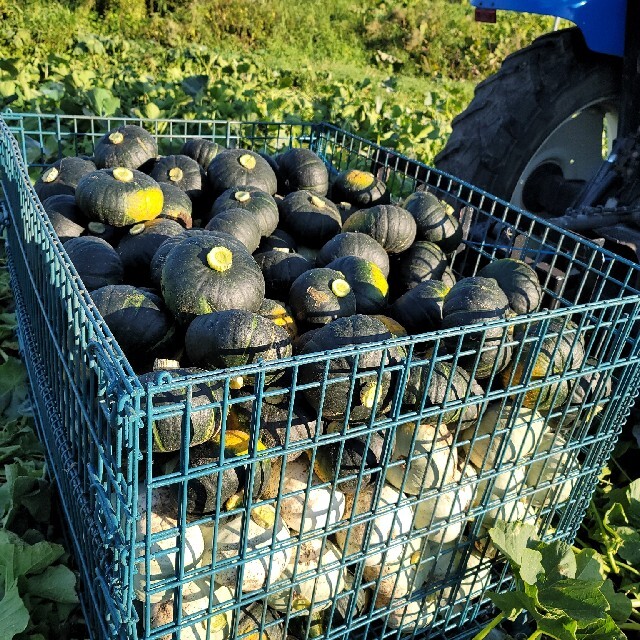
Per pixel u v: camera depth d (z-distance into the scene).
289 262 1.22
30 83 3.23
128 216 1.26
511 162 1.76
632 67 1.59
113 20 7.21
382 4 9.48
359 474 0.80
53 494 1.19
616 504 1.26
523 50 1.81
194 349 0.87
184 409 0.62
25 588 0.98
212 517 0.70
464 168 1.83
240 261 1.00
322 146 2.04
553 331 1.06
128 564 0.66
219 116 2.79
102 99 2.52
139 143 1.54
